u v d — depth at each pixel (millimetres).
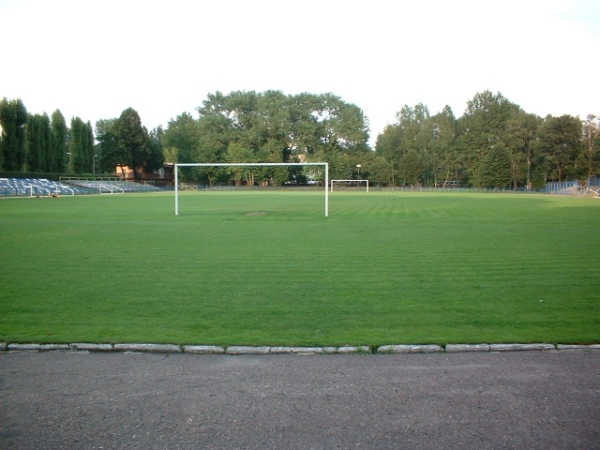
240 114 86312
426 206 33375
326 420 3770
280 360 5082
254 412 3904
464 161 86125
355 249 13016
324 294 7961
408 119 95875
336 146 85500
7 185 52531
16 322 6406
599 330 6066
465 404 4047
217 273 9750
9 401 4129
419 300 7559
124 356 5234
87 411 3941
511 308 7090
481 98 88000
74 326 6230
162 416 3848
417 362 5020
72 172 73438
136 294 7961
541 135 75812
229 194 59875
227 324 6320
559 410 3943
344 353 5293
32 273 9727
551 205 34781
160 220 22172
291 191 76000
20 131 60688
